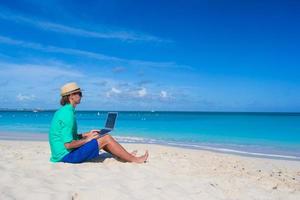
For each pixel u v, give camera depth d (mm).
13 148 10820
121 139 18000
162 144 15703
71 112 7016
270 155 12539
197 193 5211
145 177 5953
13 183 5035
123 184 5375
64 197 4500
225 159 9977
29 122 41281
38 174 5723
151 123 42500
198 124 39750
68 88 7055
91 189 4973
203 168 7492
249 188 5848
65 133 6918
